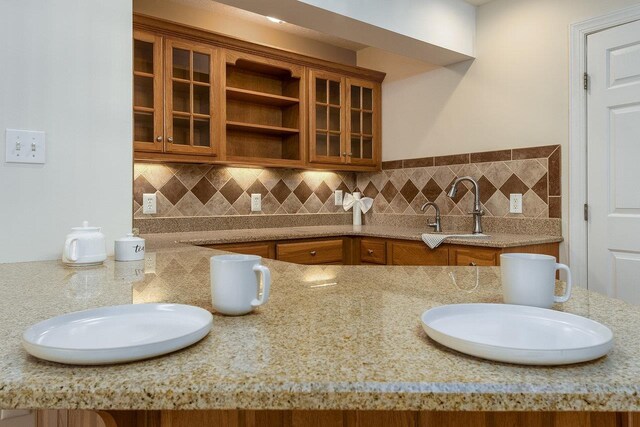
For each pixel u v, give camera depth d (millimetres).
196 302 890
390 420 738
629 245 2404
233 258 843
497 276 1212
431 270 1312
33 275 1213
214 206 3244
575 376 507
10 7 1438
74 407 481
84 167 1575
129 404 482
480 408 478
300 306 862
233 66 3219
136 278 1166
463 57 3133
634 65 2387
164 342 557
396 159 3697
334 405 487
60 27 1521
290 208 3637
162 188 3027
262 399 488
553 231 2713
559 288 1099
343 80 3551
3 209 1440
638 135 2373
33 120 1479
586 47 2578
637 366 539
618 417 717
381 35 2746
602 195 2512
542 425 729
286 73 3387
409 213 3582
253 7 2379
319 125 3455
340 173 3945
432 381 496
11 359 564
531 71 2832
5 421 1229
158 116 2666
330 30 2676
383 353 589
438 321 697
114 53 1629
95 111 1593
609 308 873
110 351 528
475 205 2953
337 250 3148
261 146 3461
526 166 2848
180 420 703
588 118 2572
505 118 2965
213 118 2879
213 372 523
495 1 3025
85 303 882
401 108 3654
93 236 1400
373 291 1010
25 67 1464
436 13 2912
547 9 2756
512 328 671
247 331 691
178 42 2740
